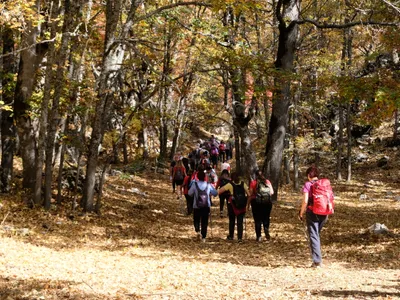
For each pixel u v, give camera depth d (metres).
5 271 7.53
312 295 6.63
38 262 8.59
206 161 19.00
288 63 19.08
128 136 28.20
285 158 31.64
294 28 19.00
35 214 13.02
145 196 21.66
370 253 11.16
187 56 25.75
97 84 15.57
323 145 33.00
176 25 19.95
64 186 17.30
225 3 14.52
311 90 18.20
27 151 15.23
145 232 13.89
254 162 21.23
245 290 7.14
